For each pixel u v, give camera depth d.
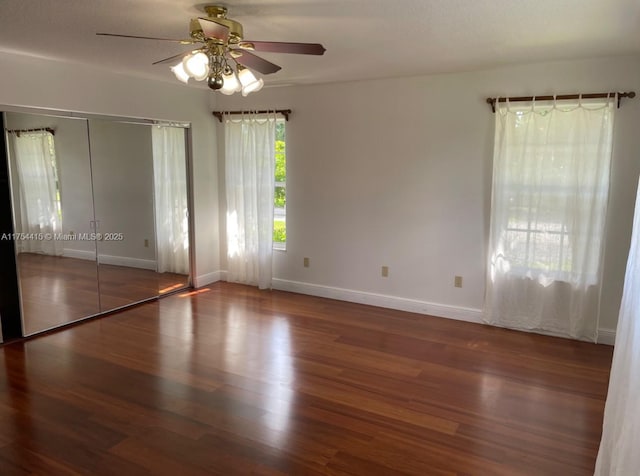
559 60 3.82
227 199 5.68
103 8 2.56
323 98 4.98
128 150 4.75
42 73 3.93
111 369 3.46
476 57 3.69
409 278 4.80
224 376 3.36
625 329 1.97
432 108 4.45
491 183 4.28
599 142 3.76
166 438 2.61
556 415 2.89
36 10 2.61
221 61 2.71
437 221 4.58
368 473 2.34
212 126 5.62
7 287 3.97
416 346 3.94
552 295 4.12
